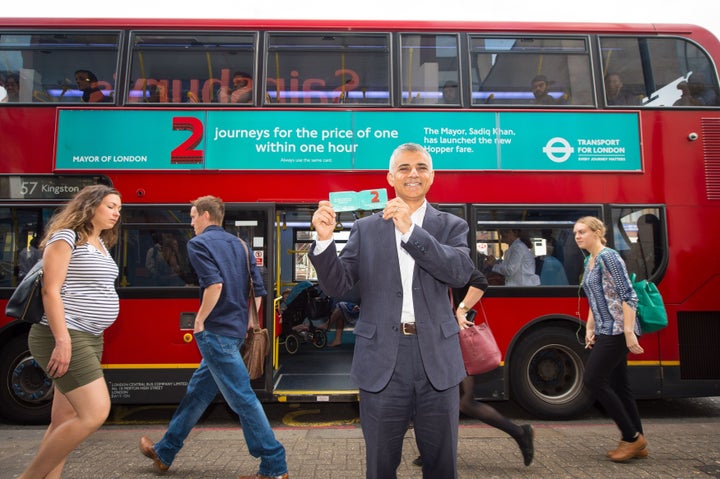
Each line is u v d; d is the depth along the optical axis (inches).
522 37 218.5
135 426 205.5
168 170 205.9
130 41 212.8
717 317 210.7
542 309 209.0
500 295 208.2
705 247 210.8
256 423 126.3
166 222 205.0
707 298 209.0
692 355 209.0
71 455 157.9
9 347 203.3
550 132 213.2
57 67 211.3
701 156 214.4
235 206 205.6
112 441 175.9
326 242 81.8
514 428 143.4
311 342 334.3
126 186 205.2
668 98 217.3
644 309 158.7
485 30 218.4
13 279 204.1
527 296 208.8
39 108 207.3
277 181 207.6
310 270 352.2
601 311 149.5
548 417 208.5
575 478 138.1
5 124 206.5
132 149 206.4
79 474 140.8
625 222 211.3
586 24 220.5
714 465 147.8
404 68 215.0
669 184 212.7
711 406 239.3
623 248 210.1
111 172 205.3
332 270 82.5
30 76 210.7
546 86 216.2
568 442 172.1
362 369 84.4
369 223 92.5
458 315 140.5
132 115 207.6
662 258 209.3
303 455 158.1
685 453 158.6
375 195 86.2
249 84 212.4
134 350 202.4
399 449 85.6
